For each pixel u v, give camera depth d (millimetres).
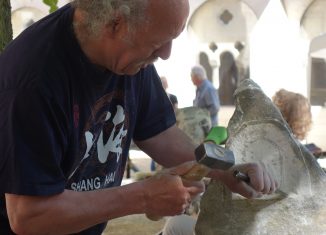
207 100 7496
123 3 1180
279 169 1544
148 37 1216
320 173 1558
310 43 11305
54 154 1259
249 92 1593
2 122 1228
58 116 1270
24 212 1248
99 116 1432
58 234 1287
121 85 1492
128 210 1320
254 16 11422
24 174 1214
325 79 11547
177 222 2002
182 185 1317
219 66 11773
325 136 10797
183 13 1213
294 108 3002
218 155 1235
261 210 1553
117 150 1551
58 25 1308
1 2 1887
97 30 1235
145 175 4191
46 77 1240
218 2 11445
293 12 11234
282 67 11469
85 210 1284
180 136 1735
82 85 1335
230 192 1566
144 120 1675
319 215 1538
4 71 1264
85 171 1488
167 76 11391
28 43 1290
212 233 1575
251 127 1563
